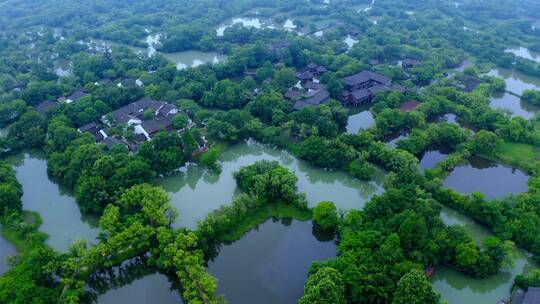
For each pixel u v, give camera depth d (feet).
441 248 321.32
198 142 483.51
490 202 371.15
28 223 384.27
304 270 335.06
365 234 322.75
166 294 325.42
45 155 485.97
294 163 471.21
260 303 306.35
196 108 556.92
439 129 494.18
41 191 433.48
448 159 450.30
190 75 649.61
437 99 570.05
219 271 334.85
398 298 269.03
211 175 457.27
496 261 317.83
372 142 460.55
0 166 435.53
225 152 492.54
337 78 632.38
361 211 369.91
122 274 340.80
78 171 417.69
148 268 342.03
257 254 351.05
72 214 401.08
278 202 402.72
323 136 494.59
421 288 265.34
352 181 442.50
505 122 515.50
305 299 270.67
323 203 368.68
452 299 314.35
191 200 419.13
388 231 324.60
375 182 437.17
